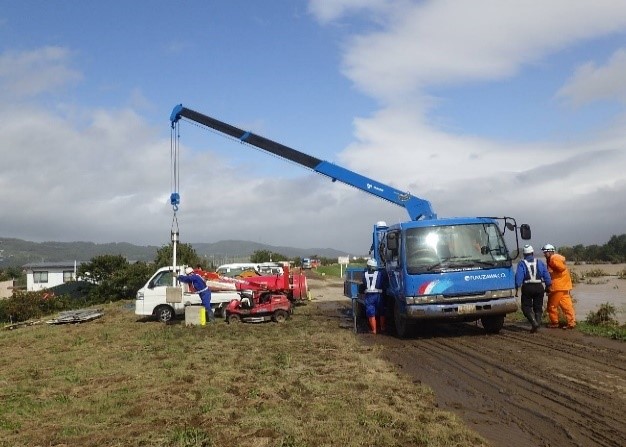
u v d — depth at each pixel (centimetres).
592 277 3675
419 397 741
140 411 724
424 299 1209
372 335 1371
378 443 568
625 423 609
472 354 1044
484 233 1252
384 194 1723
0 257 15225
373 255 1681
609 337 1167
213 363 1037
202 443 586
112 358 1158
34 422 706
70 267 6744
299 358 1047
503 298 1216
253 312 1695
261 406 716
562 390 750
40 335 1691
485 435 590
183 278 1736
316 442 575
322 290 3406
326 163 1772
